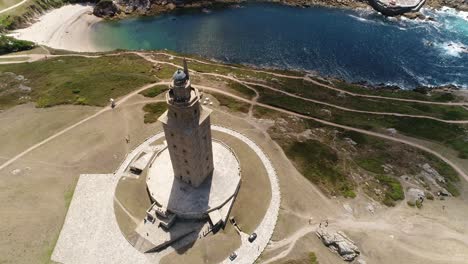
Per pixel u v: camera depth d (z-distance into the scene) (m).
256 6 139.50
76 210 56.41
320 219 55.91
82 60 102.50
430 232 54.28
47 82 86.81
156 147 67.62
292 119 78.19
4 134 70.62
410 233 54.06
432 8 132.62
